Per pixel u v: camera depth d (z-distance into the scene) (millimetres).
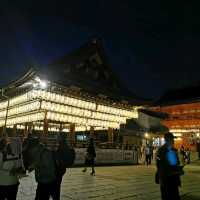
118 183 12773
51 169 6121
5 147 5711
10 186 5535
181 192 11133
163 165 6863
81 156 21562
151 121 43875
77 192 10078
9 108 28547
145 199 9258
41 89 21734
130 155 26625
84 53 27547
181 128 42750
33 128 32344
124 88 31781
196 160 33562
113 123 29672
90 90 25203
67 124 32906
